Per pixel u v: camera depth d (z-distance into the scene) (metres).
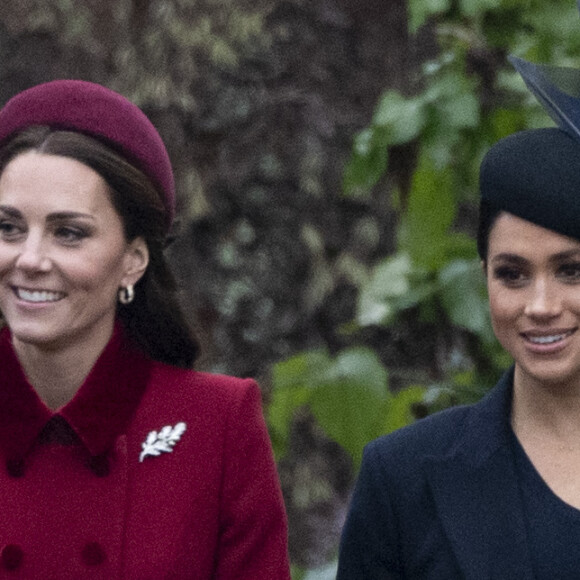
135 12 22.33
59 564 9.12
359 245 24.53
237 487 9.52
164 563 9.16
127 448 9.42
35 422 9.36
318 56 23.67
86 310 9.14
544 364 8.63
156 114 22.80
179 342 9.96
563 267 8.52
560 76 8.92
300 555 23.27
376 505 9.38
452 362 13.11
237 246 24.38
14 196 8.97
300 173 24.14
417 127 12.78
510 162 8.59
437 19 13.14
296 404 12.72
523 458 8.94
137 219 9.36
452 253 12.80
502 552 8.76
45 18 22.88
